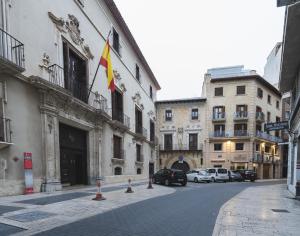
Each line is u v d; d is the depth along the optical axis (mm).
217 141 40375
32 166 11453
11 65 9602
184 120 41688
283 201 12555
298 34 11984
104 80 19844
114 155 21953
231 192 16672
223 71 45156
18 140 10742
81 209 8273
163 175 22531
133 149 26641
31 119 11586
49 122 12586
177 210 8930
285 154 48125
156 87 40156
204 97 42062
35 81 11344
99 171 18094
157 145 39625
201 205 10305
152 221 7055
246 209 9672
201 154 40562
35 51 12023
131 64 26984
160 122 42344
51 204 8805
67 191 12820
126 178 23906
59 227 6090
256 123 40406
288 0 10273
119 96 23547
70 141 15773
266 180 37875
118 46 23219
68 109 14430
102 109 18188
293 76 17328
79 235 5508
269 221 7539
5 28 10047
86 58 17031
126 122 24375
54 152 12875
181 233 5934
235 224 7008
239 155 39500
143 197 12109
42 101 12141
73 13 15672
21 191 10758
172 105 42219
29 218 6699
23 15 11266
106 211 8273
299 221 7699
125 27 23750
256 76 39969
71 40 15336
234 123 40281
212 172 31000
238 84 40719
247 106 40062
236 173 34062
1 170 9883
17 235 5336
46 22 12938
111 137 20828
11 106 10430
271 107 44656
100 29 19562
